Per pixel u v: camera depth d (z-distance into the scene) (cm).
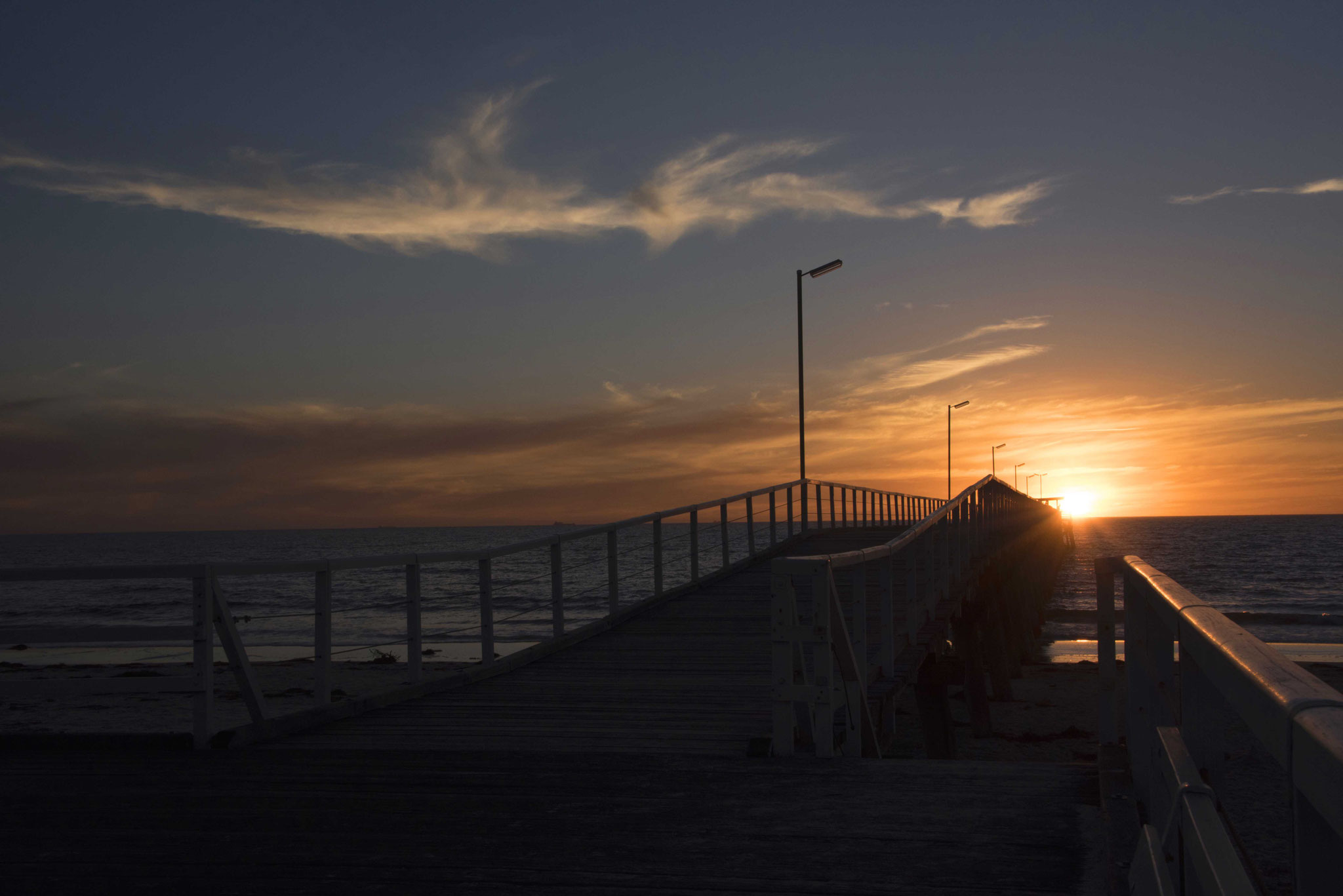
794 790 481
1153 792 296
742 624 1179
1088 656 4097
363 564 736
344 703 701
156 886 360
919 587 1422
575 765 545
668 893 347
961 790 476
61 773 539
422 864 381
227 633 620
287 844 407
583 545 9600
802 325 2462
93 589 8288
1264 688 119
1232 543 14638
